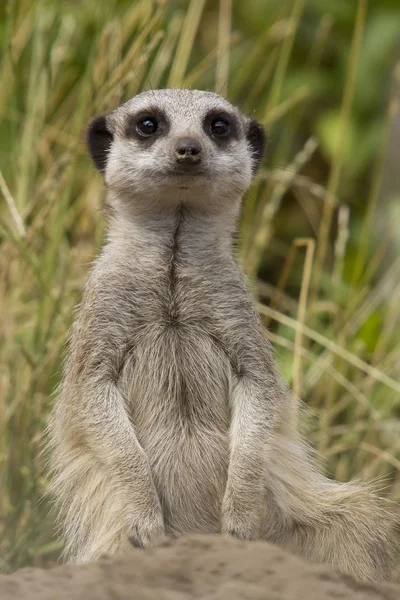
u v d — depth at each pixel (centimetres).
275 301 1134
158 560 557
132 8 1185
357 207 1355
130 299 780
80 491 783
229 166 805
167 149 783
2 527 903
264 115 1238
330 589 539
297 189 1364
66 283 995
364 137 1354
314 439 1012
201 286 785
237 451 756
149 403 777
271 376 788
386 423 1050
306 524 805
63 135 1132
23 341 991
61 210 988
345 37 1426
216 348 788
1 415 939
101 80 1034
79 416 770
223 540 583
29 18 1175
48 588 521
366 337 1127
